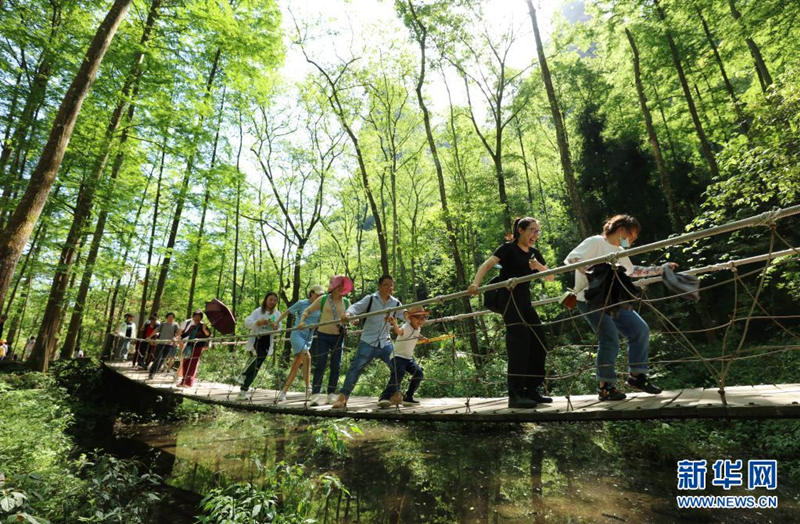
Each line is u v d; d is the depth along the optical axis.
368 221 31.03
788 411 2.21
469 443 7.58
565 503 4.92
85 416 9.19
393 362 4.66
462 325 13.49
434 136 20.66
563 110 19.64
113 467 4.91
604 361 3.12
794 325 10.67
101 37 5.72
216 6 9.67
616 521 4.44
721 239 11.29
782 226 9.95
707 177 15.65
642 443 6.59
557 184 23.78
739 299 11.96
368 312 4.75
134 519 4.16
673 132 17.80
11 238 4.83
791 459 5.79
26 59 10.03
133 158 11.91
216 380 10.51
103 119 10.62
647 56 15.27
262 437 8.36
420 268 26.14
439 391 9.45
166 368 10.38
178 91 10.97
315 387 5.18
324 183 22.12
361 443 7.75
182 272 17.70
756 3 9.77
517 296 3.38
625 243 3.43
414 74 15.98
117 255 12.23
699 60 13.75
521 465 6.32
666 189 13.11
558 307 15.31
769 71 12.80
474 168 19.20
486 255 22.00
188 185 13.05
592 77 19.91
